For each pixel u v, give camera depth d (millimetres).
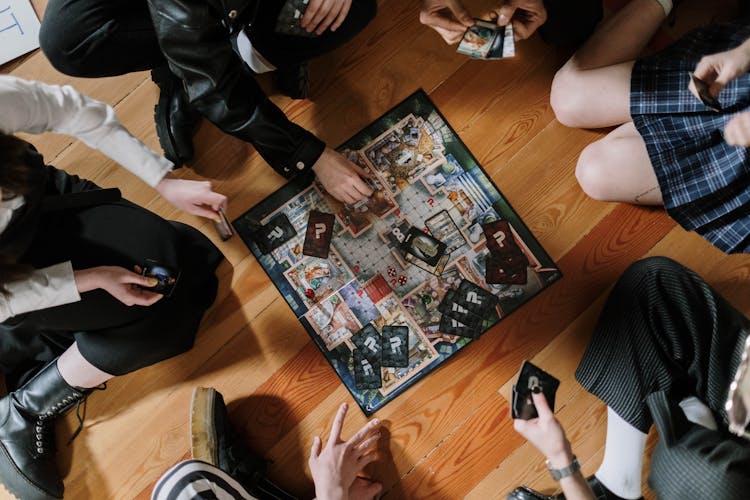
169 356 1737
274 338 1788
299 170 1694
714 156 1488
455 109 1812
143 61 1637
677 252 1745
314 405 1769
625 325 1568
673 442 1447
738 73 1334
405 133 1812
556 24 1655
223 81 1365
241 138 1604
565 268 1755
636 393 1550
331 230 1791
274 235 1802
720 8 1782
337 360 1769
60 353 1769
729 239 1566
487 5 1835
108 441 1790
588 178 1703
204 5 1197
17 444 1701
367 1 1583
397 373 1755
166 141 1773
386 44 1840
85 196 1442
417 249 1771
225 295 1804
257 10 1408
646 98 1573
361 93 1832
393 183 1792
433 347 1752
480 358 1745
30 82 1236
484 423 1734
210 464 1587
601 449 1716
